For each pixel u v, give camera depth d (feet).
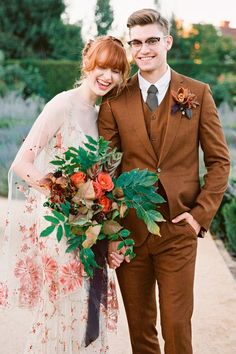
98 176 8.42
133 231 9.37
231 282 16.47
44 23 49.78
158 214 8.57
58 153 9.48
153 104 9.28
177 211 9.18
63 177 8.50
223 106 40.81
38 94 41.45
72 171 8.57
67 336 9.39
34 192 9.83
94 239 8.35
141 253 9.43
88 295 9.43
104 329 9.80
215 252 19.90
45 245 9.36
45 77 41.55
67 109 9.38
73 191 8.47
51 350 9.42
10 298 10.03
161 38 9.05
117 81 9.18
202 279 16.72
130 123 9.27
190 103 9.16
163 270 9.36
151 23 8.97
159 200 8.59
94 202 8.41
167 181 9.16
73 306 9.39
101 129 9.53
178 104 9.16
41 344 9.50
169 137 9.15
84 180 8.46
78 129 9.43
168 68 9.41
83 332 9.45
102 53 8.94
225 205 21.44
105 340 9.87
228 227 21.03
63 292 9.25
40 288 9.99
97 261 9.36
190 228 9.21
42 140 9.34
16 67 41.45
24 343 12.01
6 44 49.75
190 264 9.28
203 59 50.47
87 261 8.82
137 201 8.57
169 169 9.25
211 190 9.24
